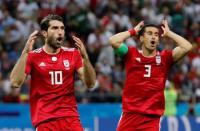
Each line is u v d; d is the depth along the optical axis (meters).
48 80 21.05
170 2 57.53
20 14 50.06
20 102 41.03
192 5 58.50
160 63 23.25
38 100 21.12
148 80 23.22
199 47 53.28
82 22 50.41
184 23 56.84
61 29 21.00
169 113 43.00
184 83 48.94
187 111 43.97
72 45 49.16
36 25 49.47
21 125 39.56
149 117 23.27
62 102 21.03
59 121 20.89
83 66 20.92
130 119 23.38
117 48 23.33
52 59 21.17
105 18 51.50
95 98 43.00
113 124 40.56
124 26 52.44
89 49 48.38
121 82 46.19
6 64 45.06
